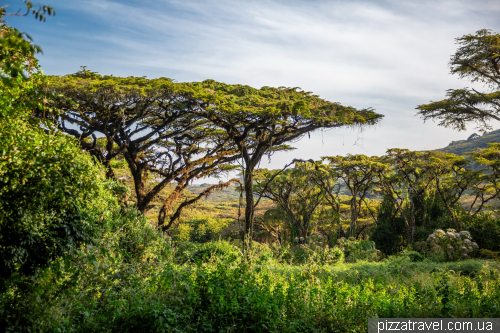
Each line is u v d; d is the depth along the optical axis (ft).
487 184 102.83
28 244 13.66
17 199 12.84
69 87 49.39
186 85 60.34
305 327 17.76
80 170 15.20
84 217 16.15
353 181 120.37
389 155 107.24
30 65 14.53
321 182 115.03
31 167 13.23
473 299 21.39
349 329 18.04
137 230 35.37
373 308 19.97
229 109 57.62
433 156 102.17
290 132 65.77
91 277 17.39
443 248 65.87
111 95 53.26
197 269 19.51
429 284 27.35
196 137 79.82
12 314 13.28
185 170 76.33
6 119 13.52
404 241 95.86
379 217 109.91
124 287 18.52
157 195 86.74
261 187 117.29
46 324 13.73
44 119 15.92
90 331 14.23
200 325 15.66
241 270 20.11
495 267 39.09
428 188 102.63
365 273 37.24
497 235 73.15
